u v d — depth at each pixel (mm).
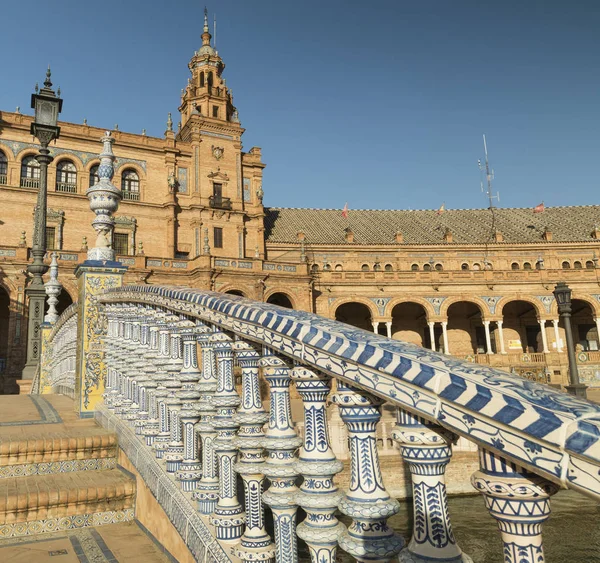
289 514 2090
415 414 1346
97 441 5070
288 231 55844
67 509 4148
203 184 49562
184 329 3490
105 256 7047
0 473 4637
